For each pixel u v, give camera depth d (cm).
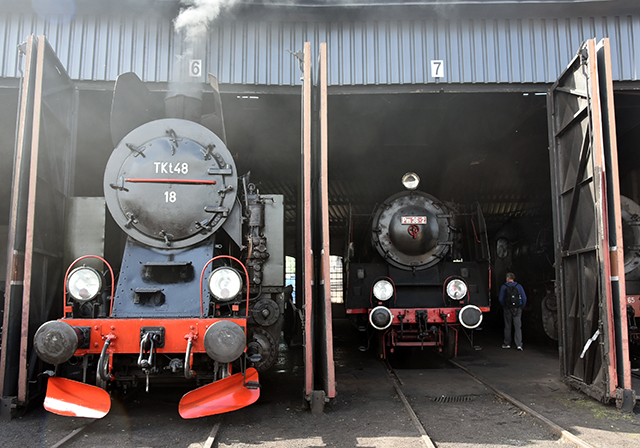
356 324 845
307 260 482
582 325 542
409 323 732
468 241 874
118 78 523
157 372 413
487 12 640
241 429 423
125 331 398
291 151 1061
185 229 486
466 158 1130
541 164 1119
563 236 590
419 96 727
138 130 511
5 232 918
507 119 871
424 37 651
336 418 458
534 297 1022
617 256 488
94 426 427
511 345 966
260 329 490
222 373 420
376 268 812
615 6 629
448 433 418
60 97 580
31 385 468
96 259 530
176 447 377
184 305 451
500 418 462
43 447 373
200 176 496
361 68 644
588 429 418
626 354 479
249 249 495
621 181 1044
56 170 561
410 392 564
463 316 670
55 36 617
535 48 647
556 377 640
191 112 587
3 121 756
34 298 478
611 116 494
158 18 636
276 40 650
